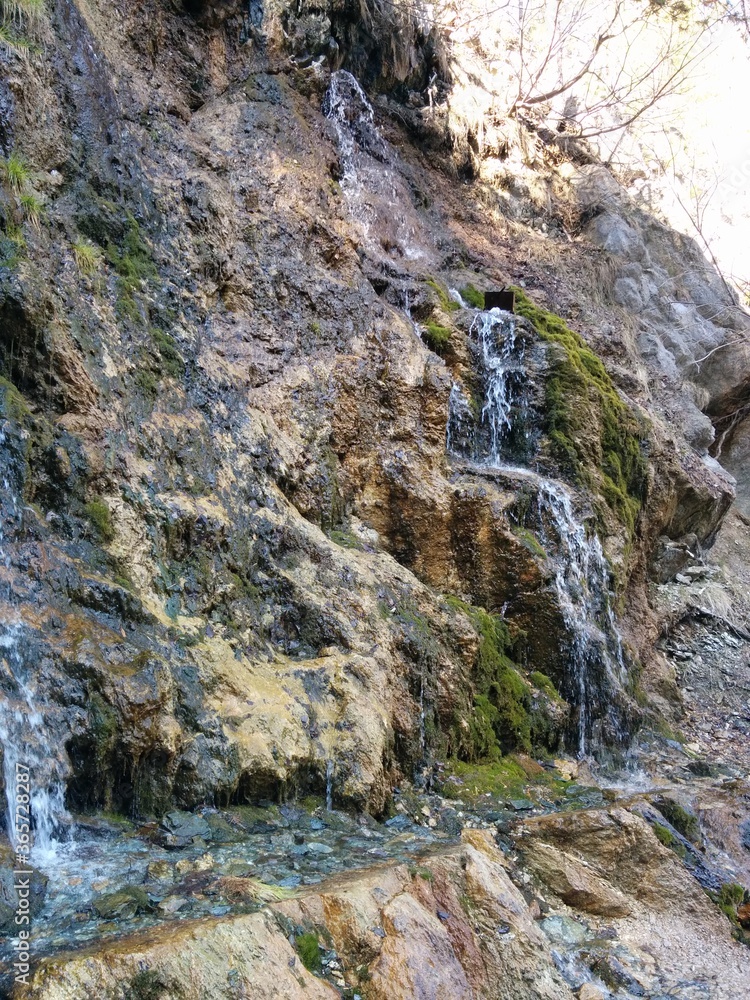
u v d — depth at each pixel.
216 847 4.09
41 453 4.54
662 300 12.60
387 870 3.93
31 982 2.83
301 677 5.12
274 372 6.50
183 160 6.90
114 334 5.41
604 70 13.92
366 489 6.75
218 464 5.62
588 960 4.31
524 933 4.02
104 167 6.00
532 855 4.88
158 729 4.19
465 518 6.82
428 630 6.02
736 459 13.23
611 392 8.87
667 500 9.49
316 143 8.40
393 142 10.03
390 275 8.27
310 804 4.73
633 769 6.91
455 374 7.87
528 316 8.67
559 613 6.87
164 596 4.83
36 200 5.32
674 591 9.77
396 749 5.38
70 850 3.79
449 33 11.32
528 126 12.76
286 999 3.15
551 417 8.08
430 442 7.04
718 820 5.89
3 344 4.68
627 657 7.75
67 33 6.15
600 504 8.02
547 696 6.67
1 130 5.30
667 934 4.70
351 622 5.60
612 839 5.10
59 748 3.84
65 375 4.87
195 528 5.16
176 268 6.23
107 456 4.88
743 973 4.50
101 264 5.65
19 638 3.92
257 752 4.55
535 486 7.29
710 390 12.84
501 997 3.76
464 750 5.91
